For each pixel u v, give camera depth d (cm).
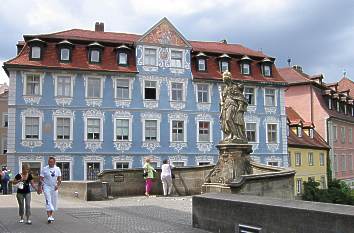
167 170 2338
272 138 5022
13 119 4119
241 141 1989
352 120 6819
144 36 4544
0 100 6700
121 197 2300
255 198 1039
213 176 2016
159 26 4609
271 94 5069
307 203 889
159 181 2458
